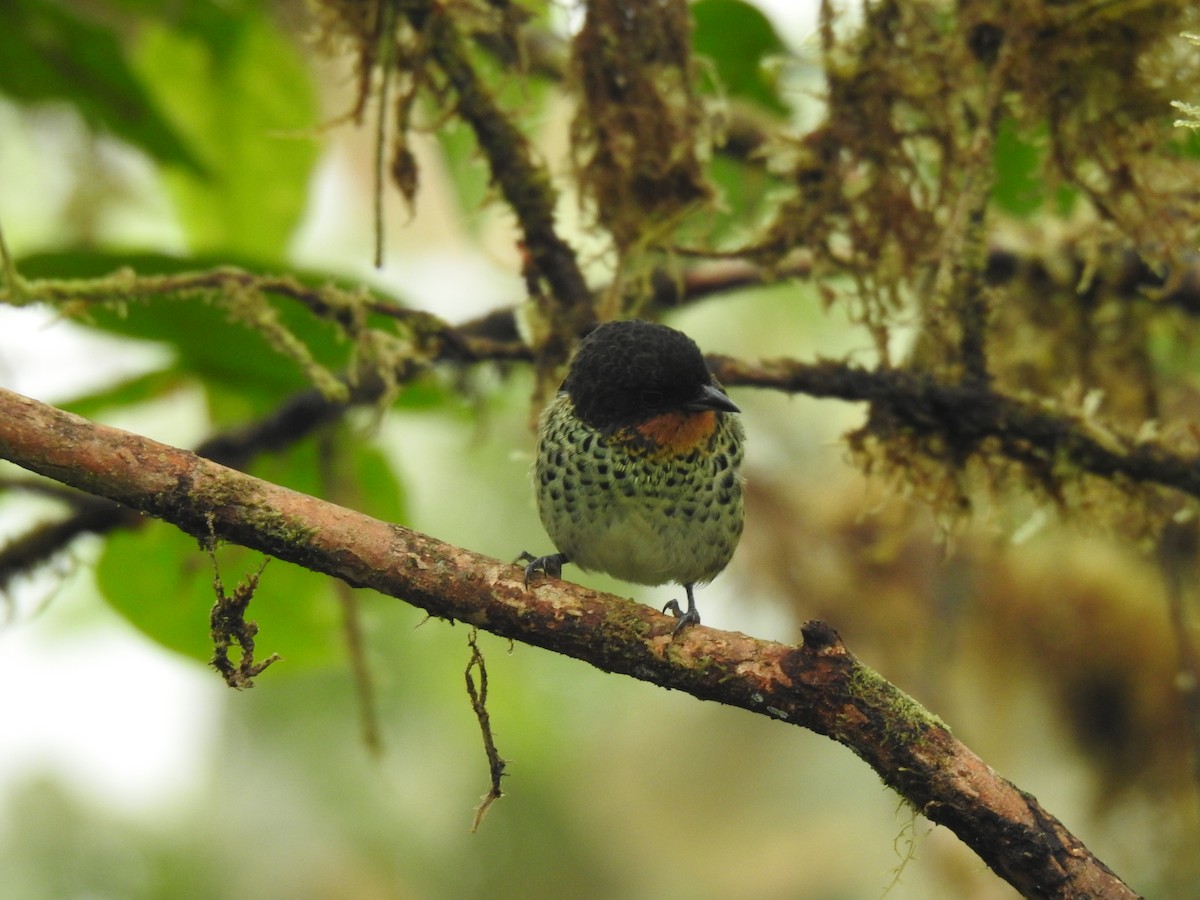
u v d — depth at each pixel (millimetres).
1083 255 9148
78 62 9812
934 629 10758
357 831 12875
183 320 8953
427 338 8312
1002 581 11281
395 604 10883
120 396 9922
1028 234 9633
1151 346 10289
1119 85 7902
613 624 5566
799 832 13289
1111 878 5211
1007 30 7887
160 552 9930
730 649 5512
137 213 13062
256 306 7984
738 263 9555
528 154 8469
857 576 11383
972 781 5312
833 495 11531
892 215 8508
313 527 5547
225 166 11508
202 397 11023
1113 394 9602
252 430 9500
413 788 13047
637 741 13922
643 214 8648
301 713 13031
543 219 8477
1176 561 9602
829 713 5422
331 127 8344
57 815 12758
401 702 12938
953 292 8008
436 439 13250
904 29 8328
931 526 11195
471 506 13023
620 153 8539
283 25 10844
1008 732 11469
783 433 12406
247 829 12906
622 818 13516
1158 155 8164
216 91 11336
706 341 13273
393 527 5629
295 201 11703
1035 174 8492
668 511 8086
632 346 7922
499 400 11250
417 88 8297
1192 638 11016
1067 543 11180
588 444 8031
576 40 8523
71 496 9297
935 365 8133
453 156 10195
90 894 12586
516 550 12836
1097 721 11414
